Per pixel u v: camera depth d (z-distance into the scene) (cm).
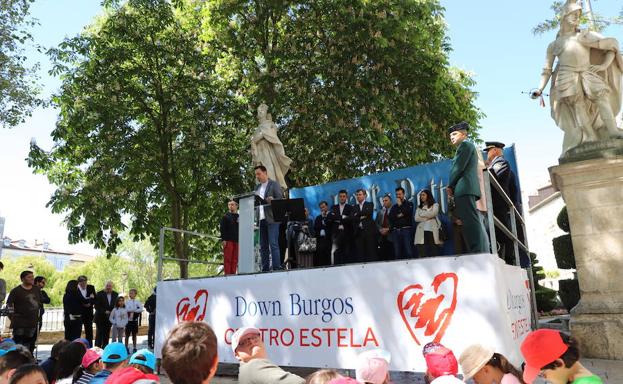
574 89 956
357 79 1619
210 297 750
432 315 541
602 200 898
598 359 812
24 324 1026
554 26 1300
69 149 1703
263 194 965
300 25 1734
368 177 1189
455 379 250
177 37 1809
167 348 217
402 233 1008
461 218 610
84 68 1708
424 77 1683
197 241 2020
